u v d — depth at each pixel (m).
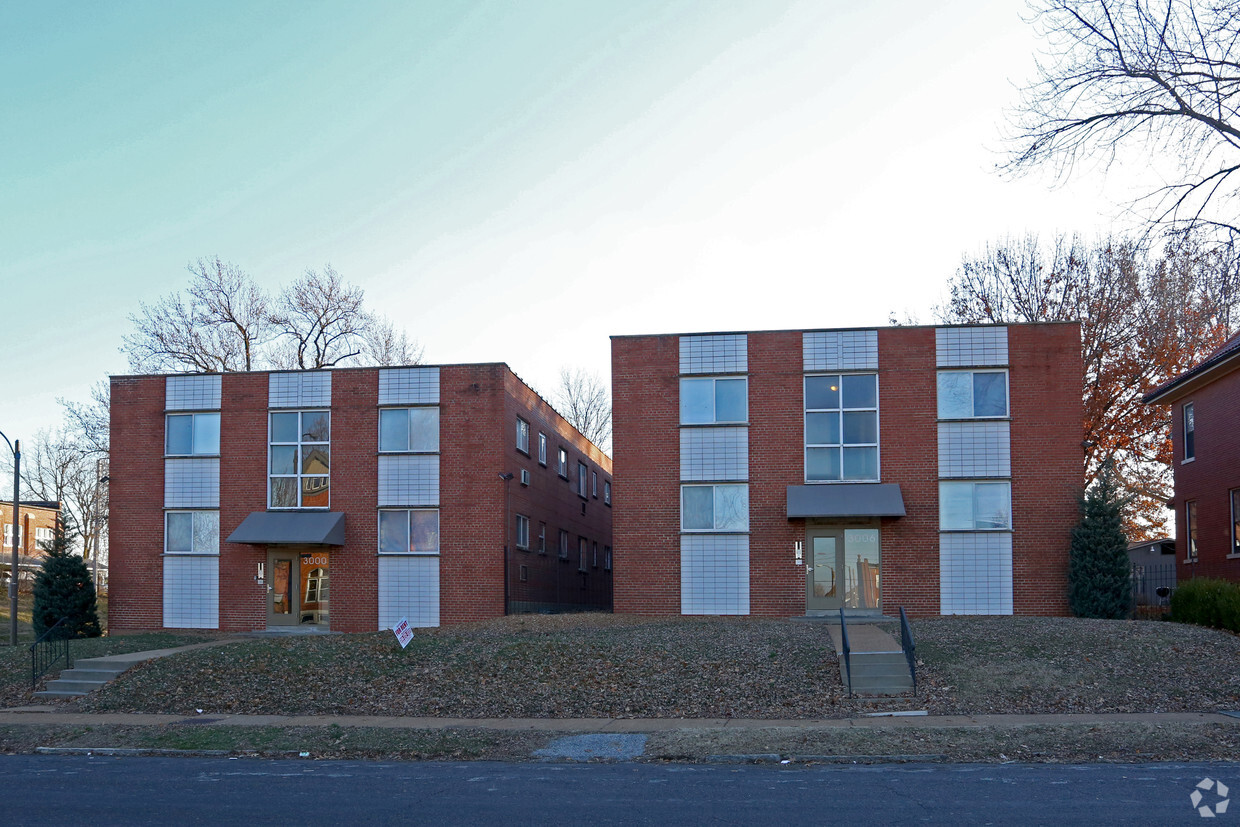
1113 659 19.06
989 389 28.03
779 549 28.25
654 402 29.09
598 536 46.44
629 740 14.99
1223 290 20.53
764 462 28.52
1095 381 40.09
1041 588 27.33
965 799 10.71
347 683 19.58
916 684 18.05
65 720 17.84
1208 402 30.89
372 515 30.41
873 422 28.33
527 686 18.88
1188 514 32.72
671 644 21.20
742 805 10.62
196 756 14.94
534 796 11.30
